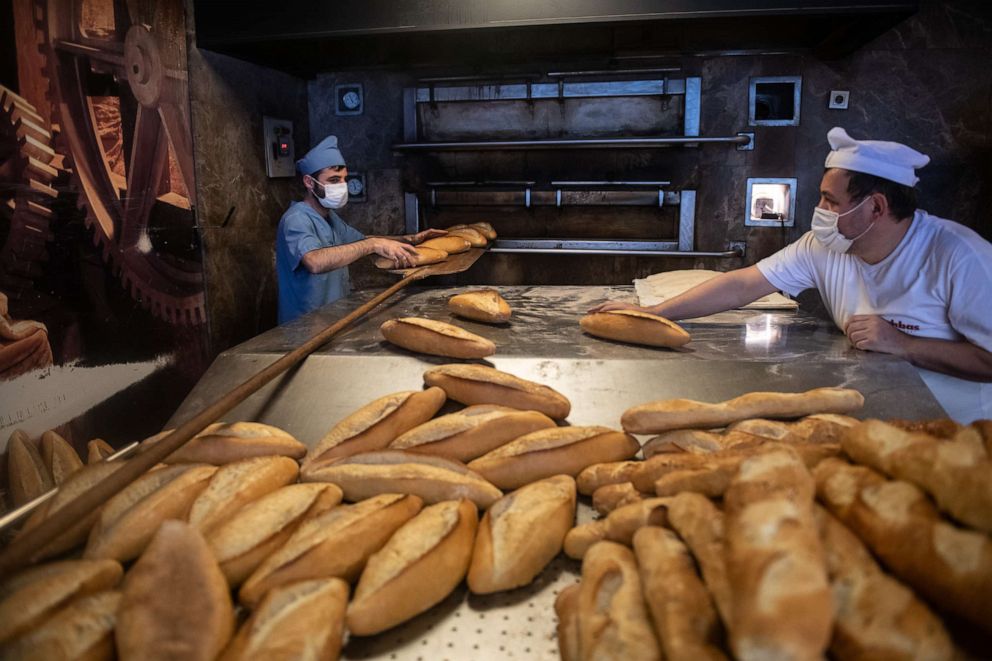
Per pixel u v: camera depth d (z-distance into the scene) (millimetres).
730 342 1896
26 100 2301
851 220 2090
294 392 1602
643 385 1581
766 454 833
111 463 1208
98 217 2670
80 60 2570
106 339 2725
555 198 4148
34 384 2338
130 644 758
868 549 764
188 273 3320
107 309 2729
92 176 2635
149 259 3016
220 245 3580
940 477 750
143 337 2975
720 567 747
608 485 1144
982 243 2020
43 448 2334
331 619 833
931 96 3793
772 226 4035
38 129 2355
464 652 904
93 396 2645
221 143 3570
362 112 4301
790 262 2402
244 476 1128
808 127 3914
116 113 2781
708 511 841
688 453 1104
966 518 710
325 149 3617
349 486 1146
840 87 3848
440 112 4199
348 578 961
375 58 3908
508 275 4387
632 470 1144
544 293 2930
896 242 2113
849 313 2299
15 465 2189
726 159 3996
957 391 2014
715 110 3959
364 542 981
